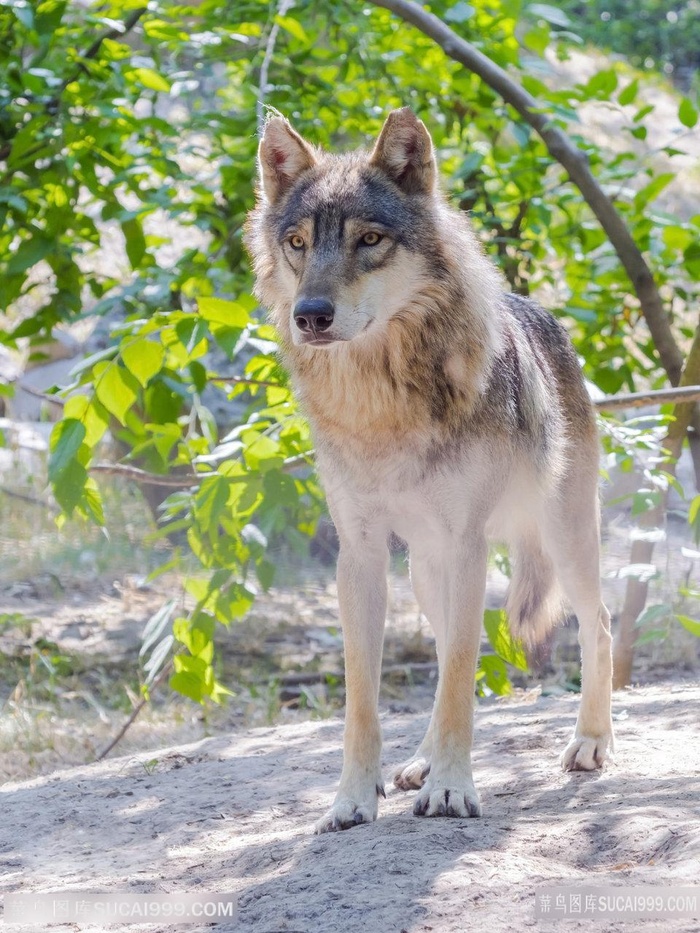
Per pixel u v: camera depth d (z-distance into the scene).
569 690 12.05
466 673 6.28
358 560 6.67
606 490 13.19
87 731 11.10
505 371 6.90
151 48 12.63
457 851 5.34
